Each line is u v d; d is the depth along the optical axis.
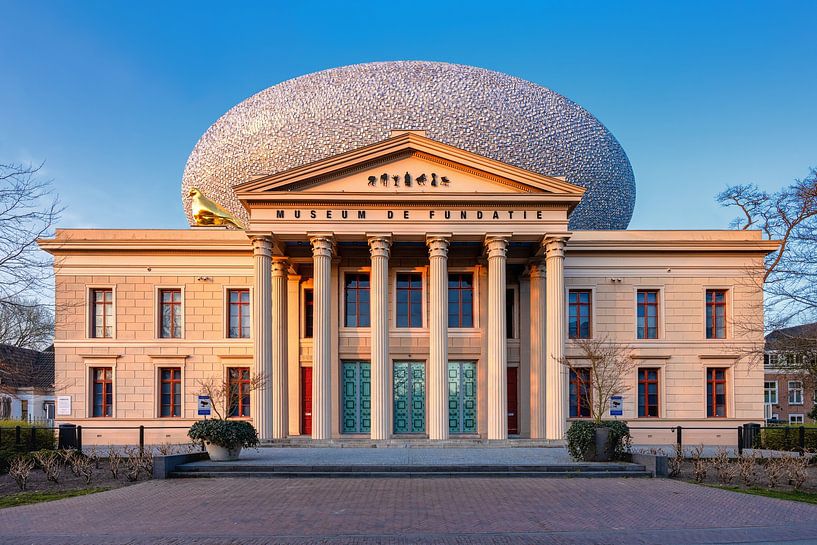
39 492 21.44
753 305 40.16
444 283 34.75
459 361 39.44
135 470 24.11
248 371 40.31
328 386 34.28
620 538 14.73
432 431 34.12
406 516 16.91
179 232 41.09
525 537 14.79
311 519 16.56
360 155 34.78
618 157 51.59
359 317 39.56
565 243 35.09
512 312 40.12
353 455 28.73
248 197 34.50
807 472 24.77
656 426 39.62
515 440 34.12
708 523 16.25
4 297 25.23
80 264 40.53
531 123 47.69
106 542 14.42
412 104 46.47
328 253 34.81
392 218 34.88
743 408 39.94
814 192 33.34
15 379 46.00
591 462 25.64
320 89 48.19
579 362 40.09
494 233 34.72
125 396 40.00
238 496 19.69
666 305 40.59
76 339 40.22
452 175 35.12
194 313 40.47
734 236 41.28
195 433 25.77
